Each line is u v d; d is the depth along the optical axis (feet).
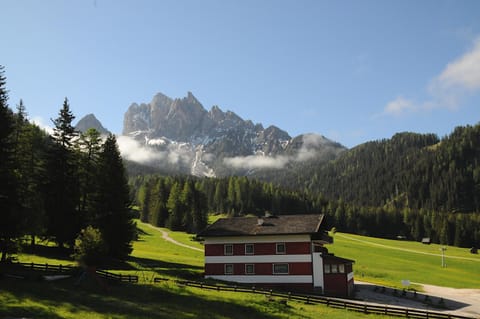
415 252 448.24
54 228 196.03
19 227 149.59
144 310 105.60
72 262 177.88
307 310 126.93
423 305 171.42
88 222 204.85
